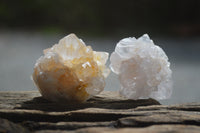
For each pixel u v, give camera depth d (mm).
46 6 1938
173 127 267
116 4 1856
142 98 328
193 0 1799
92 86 311
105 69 329
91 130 265
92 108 303
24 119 289
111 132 256
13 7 1953
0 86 629
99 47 1194
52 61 310
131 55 327
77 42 320
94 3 1887
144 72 323
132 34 1692
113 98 336
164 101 543
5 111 290
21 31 1768
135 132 255
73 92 311
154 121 278
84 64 312
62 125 276
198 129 264
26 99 329
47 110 303
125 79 323
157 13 1834
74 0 1910
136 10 1846
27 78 717
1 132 254
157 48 332
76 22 1881
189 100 550
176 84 699
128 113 293
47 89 311
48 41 1377
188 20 1845
